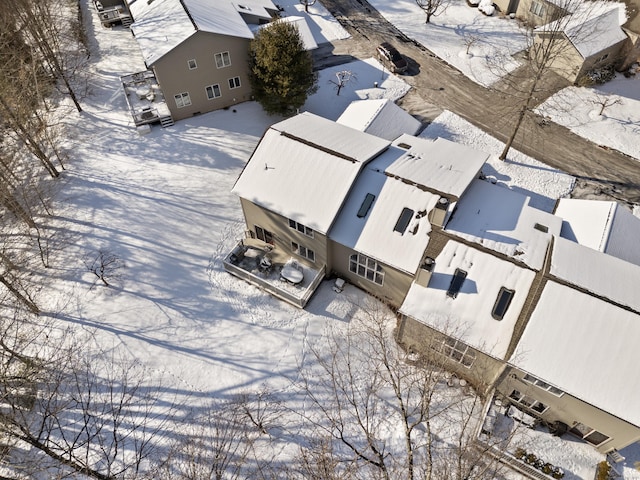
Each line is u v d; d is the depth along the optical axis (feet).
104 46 151.33
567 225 85.10
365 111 111.14
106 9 156.25
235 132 121.60
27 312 87.15
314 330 83.41
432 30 154.40
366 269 82.94
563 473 65.10
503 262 69.36
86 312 86.89
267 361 79.87
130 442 70.85
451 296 69.10
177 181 109.81
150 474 67.21
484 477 65.62
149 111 122.42
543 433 69.56
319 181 82.12
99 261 94.32
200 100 123.34
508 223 77.30
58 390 76.18
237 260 93.35
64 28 158.20
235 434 71.31
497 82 134.41
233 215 102.89
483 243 72.64
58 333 83.97
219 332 83.92
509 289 67.31
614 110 124.26
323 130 93.45
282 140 87.71
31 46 122.93
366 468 67.21
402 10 164.14
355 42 149.79
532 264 68.95
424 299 70.08
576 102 127.13
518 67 138.82
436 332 70.54
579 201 88.94
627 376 58.70
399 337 78.54
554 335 61.93
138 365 79.77
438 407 73.00
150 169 112.68
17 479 64.34
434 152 90.74
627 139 117.19
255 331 83.76
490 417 69.26
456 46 147.64
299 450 69.51
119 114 126.93
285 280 89.35
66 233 99.81
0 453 64.85
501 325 65.41
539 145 116.47
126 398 75.51
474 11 162.20
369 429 70.95
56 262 94.53
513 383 67.36
